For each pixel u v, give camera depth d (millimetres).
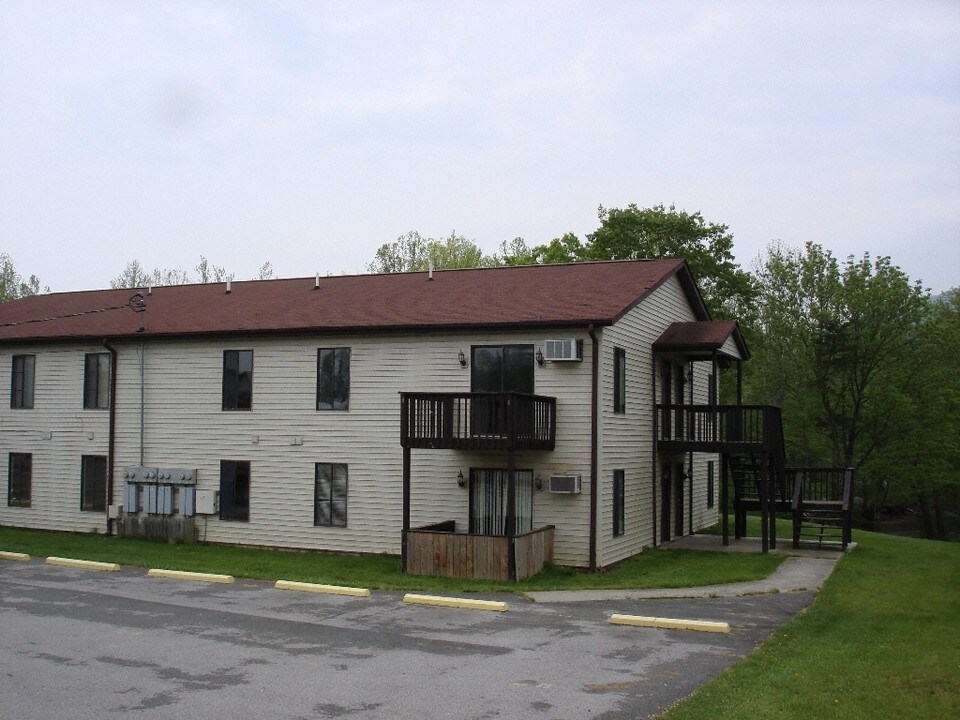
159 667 11359
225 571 19078
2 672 11148
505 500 20766
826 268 43281
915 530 51469
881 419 41094
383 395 22094
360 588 16812
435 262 65250
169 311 26797
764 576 18562
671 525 25516
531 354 20641
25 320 28562
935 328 40969
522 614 14797
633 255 42906
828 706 9469
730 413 22734
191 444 24266
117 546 23078
